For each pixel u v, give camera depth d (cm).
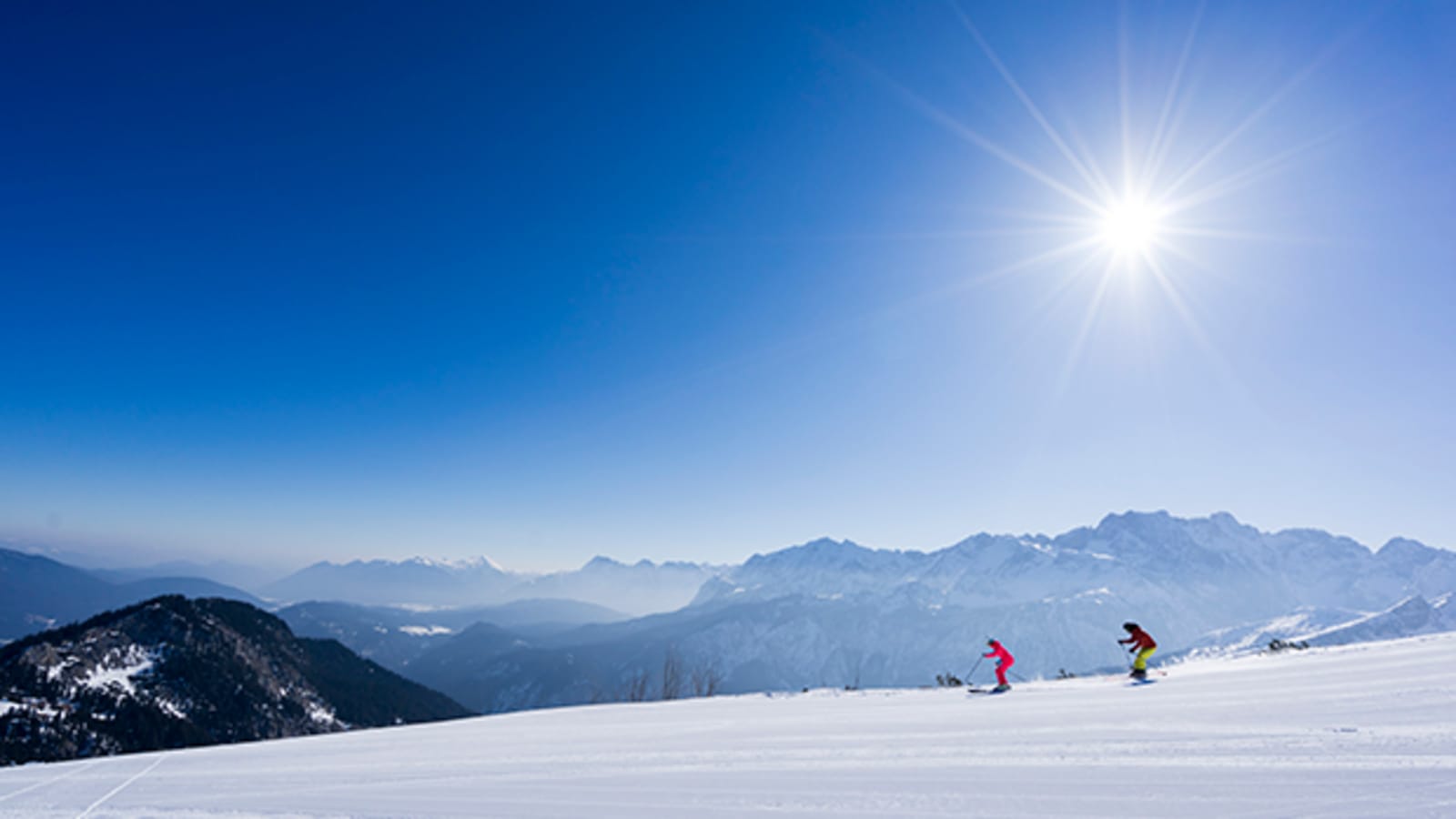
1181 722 1018
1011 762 864
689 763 1050
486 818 804
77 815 973
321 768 1261
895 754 980
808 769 936
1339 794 613
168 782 1202
